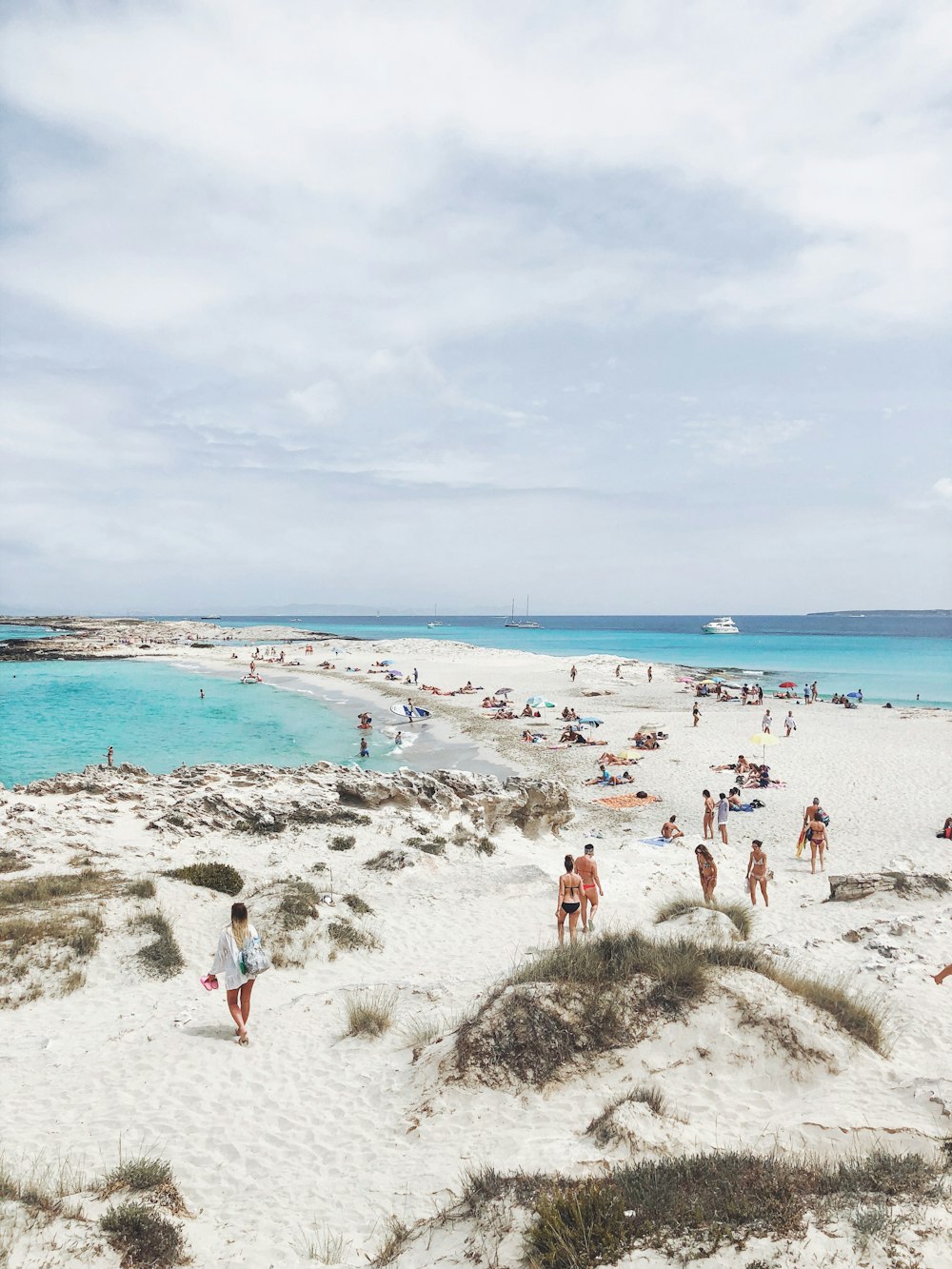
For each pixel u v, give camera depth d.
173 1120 7.93
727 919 12.74
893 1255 4.68
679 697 63.66
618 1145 6.52
